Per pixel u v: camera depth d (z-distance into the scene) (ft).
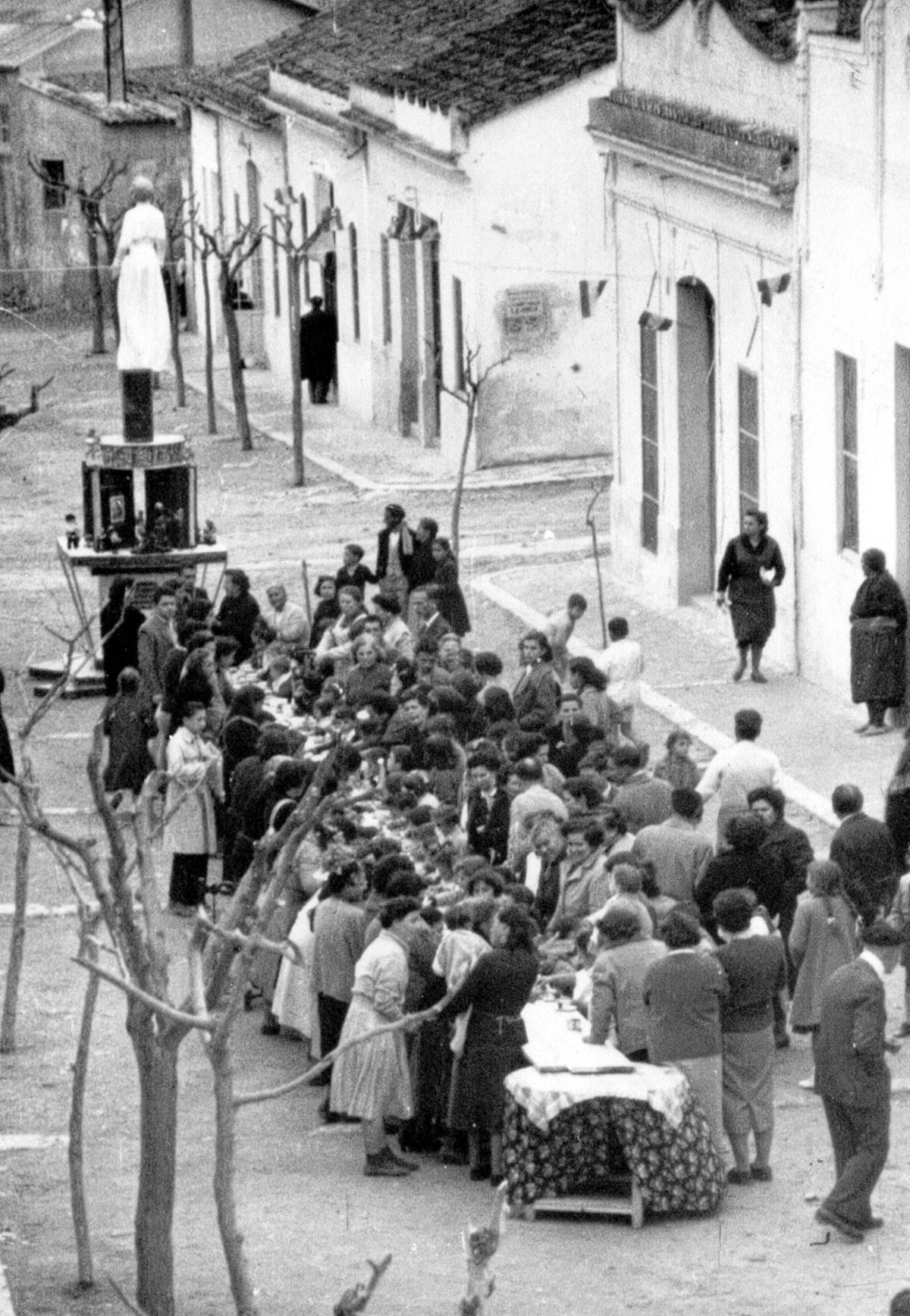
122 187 280.51
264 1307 59.41
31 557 168.76
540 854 76.64
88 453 137.69
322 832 80.43
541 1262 62.08
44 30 297.12
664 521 139.13
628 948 66.90
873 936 62.34
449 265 182.60
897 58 107.04
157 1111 54.49
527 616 138.92
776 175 118.32
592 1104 64.54
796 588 121.08
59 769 118.52
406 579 124.16
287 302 239.09
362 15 233.76
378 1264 50.08
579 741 90.22
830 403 116.26
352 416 215.51
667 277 136.36
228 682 109.50
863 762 105.60
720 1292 59.57
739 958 65.62
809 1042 76.84
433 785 86.84
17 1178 70.54
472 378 170.81
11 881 100.17
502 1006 67.15
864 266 111.65
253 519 175.83
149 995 51.88
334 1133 73.46
